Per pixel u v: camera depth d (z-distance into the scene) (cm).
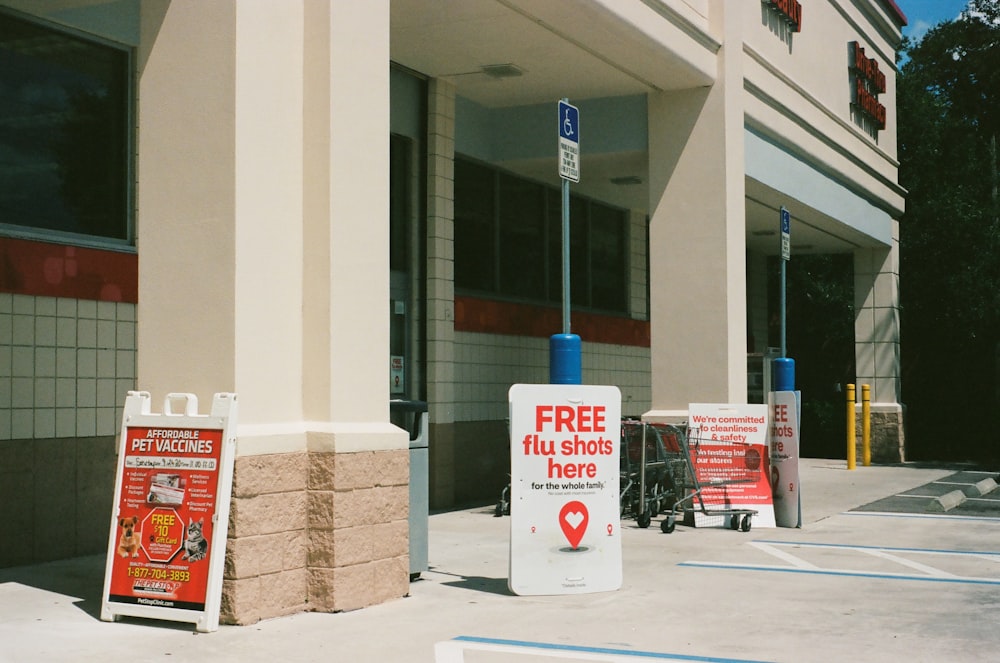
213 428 686
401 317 1408
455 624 704
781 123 1719
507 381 1598
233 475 685
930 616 738
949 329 2792
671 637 671
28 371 926
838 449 2853
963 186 2923
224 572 684
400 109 1388
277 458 715
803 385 3105
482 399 1534
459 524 1245
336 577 731
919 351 2847
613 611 752
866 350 2456
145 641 643
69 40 1002
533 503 818
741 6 1487
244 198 709
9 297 912
